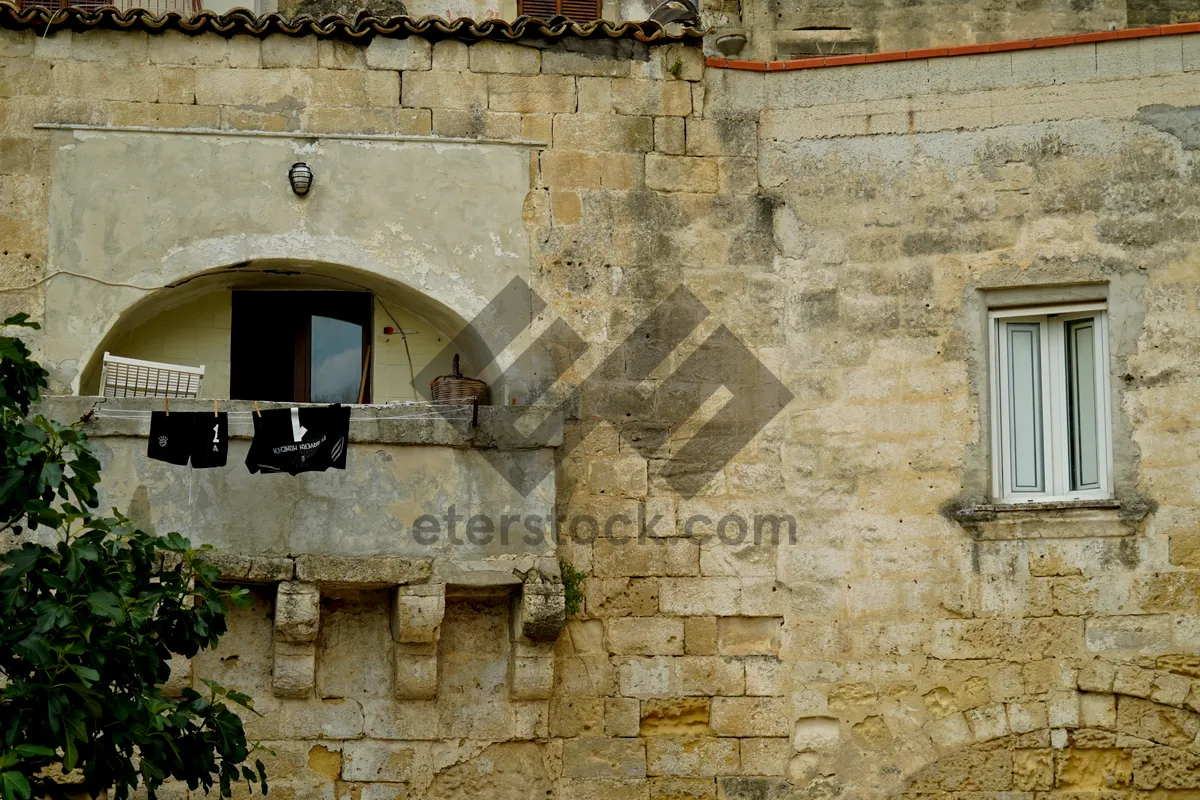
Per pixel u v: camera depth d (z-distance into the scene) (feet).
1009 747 78.13
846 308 82.33
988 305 81.66
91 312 80.28
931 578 79.77
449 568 77.41
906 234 82.48
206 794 74.49
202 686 77.36
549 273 82.69
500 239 82.74
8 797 58.03
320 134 82.48
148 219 81.15
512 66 84.17
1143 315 80.02
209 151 81.92
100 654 63.05
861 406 81.51
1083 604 78.48
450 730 78.48
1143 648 77.77
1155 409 79.25
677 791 79.00
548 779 78.74
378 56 83.56
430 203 82.64
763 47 101.45
